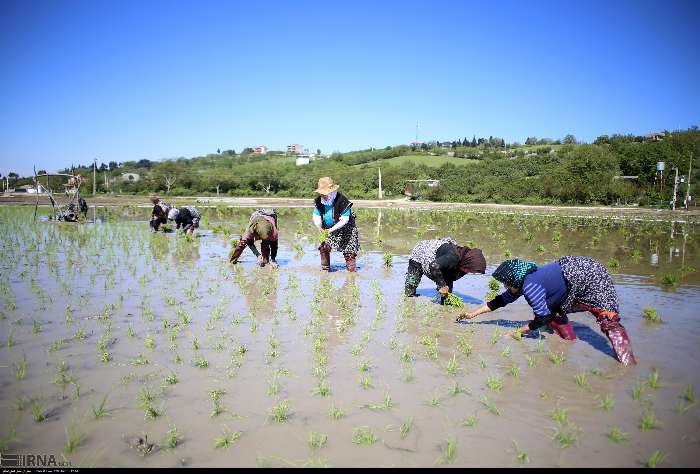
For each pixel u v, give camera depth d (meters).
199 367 4.75
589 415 3.89
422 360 5.09
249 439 3.47
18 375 4.45
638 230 22.05
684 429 3.68
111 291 7.98
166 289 8.21
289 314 6.73
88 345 5.30
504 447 3.41
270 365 4.85
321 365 4.87
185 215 17.45
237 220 26.03
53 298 7.41
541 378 4.63
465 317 6.33
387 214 31.92
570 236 19.11
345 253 10.28
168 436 3.49
